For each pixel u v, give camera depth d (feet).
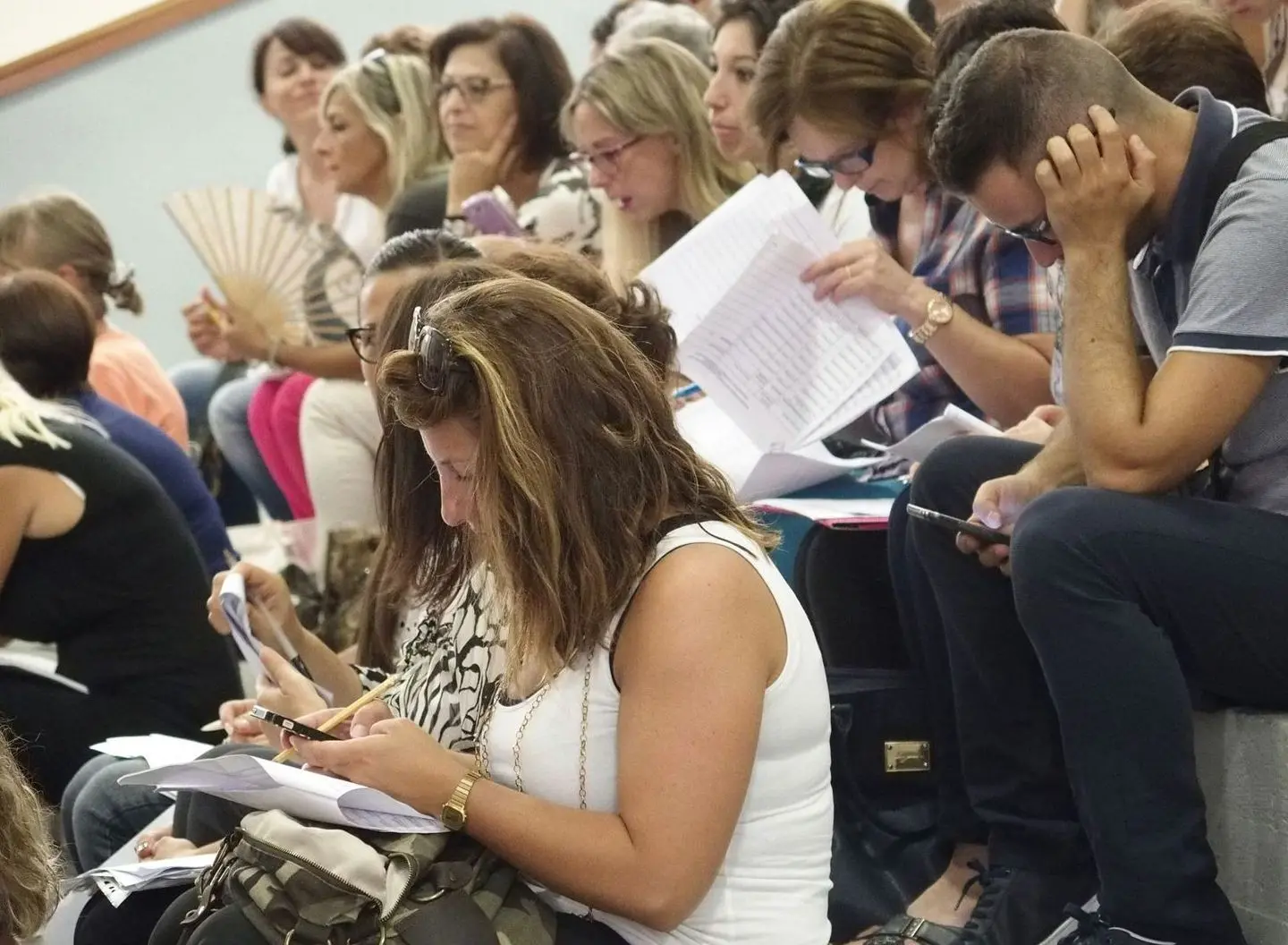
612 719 8.65
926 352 16.28
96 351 25.13
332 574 21.74
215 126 33.88
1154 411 9.91
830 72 15.02
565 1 30.37
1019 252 15.10
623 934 8.84
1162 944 10.10
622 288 15.10
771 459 13.78
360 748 8.62
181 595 17.75
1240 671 10.43
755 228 15.26
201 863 10.20
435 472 10.84
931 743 12.46
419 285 11.19
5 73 34.35
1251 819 10.92
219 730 17.60
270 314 22.82
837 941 11.80
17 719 16.84
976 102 10.73
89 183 34.47
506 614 9.10
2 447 17.01
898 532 12.47
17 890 8.80
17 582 17.19
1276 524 10.05
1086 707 10.09
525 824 8.37
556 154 23.36
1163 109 10.54
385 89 25.68
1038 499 10.36
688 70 19.33
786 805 8.95
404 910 8.08
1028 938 11.04
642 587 8.55
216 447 27.78
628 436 8.73
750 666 8.42
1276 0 16.44
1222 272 9.75
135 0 33.68
